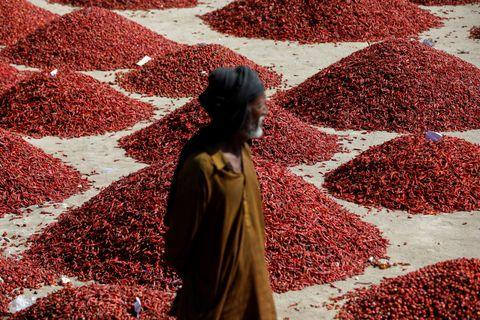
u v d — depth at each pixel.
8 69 19.19
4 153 13.08
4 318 9.10
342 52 21.50
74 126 15.75
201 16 25.31
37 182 12.82
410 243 11.16
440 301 8.77
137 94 17.94
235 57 19.00
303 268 10.06
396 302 8.93
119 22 21.53
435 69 16.81
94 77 19.17
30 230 11.52
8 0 23.70
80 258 10.34
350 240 10.77
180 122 14.80
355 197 12.58
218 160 6.37
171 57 18.86
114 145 15.09
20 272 10.02
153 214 10.47
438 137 13.36
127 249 10.19
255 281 6.59
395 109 15.96
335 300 9.52
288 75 19.56
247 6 24.20
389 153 13.17
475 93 16.62
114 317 8.16
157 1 26.83
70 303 8.29
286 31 22.75
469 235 11.41
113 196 11.11
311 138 14.73
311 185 11.88
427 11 25.33
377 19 23.28
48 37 20.69
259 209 6.64
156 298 8.81
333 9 23.06
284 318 9.18
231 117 6.34
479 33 23.36
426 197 12.34
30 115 15.91
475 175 12.70
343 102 16.23
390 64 16.73
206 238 6.43
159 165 11.56
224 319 6.59
